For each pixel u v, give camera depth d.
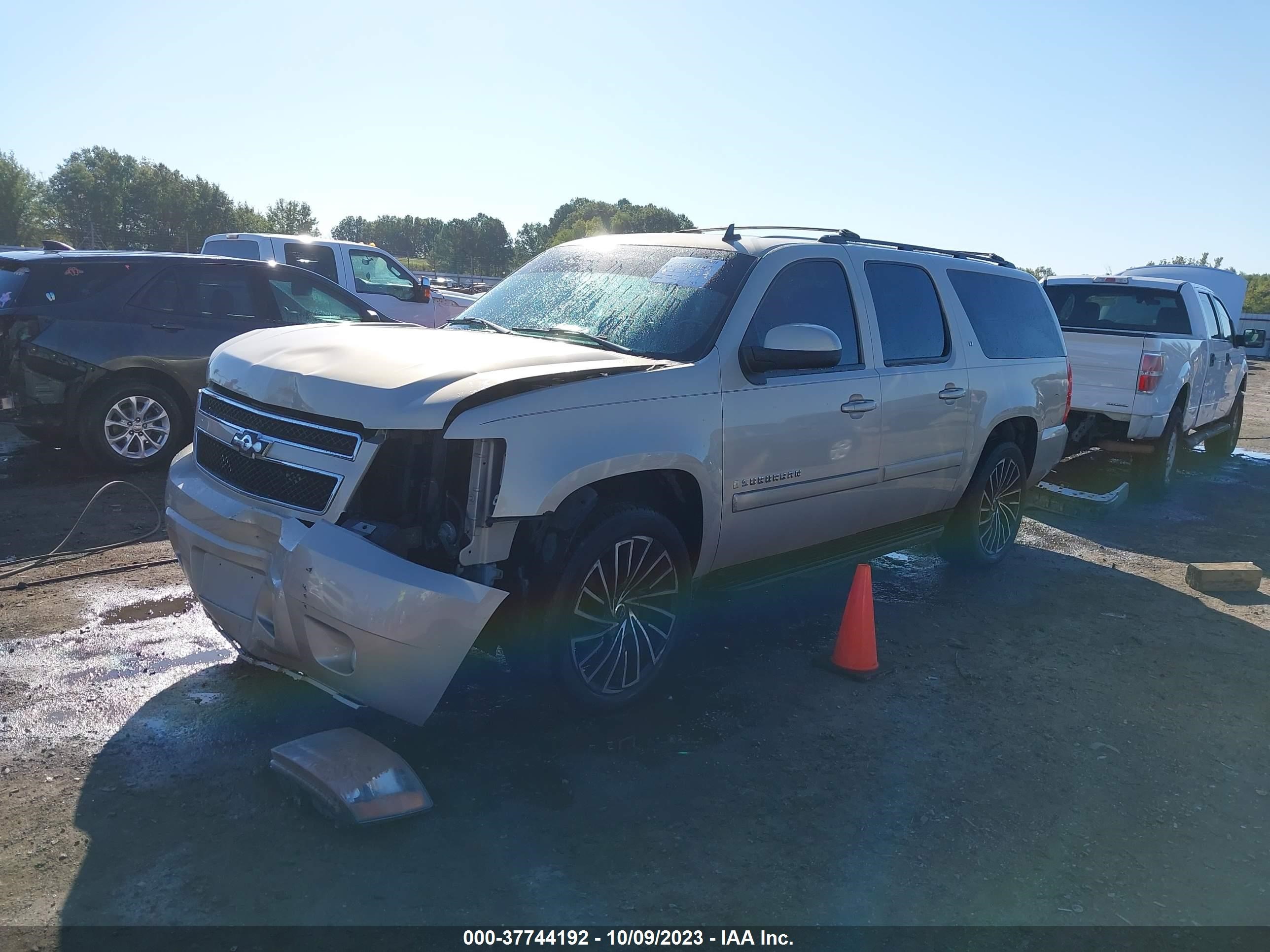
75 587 5.23
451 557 3.41
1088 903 3.04
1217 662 5.20
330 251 13.21
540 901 2.87
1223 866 3.29
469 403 3.34
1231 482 11.10
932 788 3.69
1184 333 10.17
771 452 4.39
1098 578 6.73
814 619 5.49
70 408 7.61
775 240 4.79
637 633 4.05
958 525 6.21
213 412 3.90
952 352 5.66
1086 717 4.41
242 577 3.57
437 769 3.57
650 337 4.28
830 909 2.93
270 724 3.82
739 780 3.65
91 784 3.33
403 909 2.79
